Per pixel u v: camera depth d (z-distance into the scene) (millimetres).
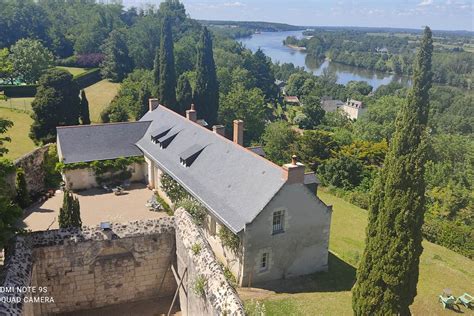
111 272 19188
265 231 27766
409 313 21641
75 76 84000
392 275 20500
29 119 61688
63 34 107875
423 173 19312
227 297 14109
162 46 65625
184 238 18156
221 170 32938
